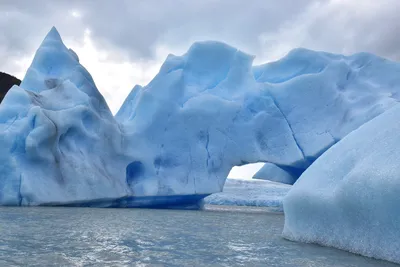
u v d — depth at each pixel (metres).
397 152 4.15
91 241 4.99
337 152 5.48
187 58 16.80
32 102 13.53
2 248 4.27
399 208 3.72
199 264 3.79
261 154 15.68
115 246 4.68
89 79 15.54
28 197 12.20
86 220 7.93
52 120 13.13
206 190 15.12
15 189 12.23
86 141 14.11
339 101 16.06
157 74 16.05
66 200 12.84
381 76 16.67
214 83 16.80
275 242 5.40
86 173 13.50
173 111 15.50
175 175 15.20
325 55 17.17
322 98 16.22
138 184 15.14
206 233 6.45
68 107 14.17
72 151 13.72
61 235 5.45
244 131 15.81
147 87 16.62
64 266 3.49
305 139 15.83
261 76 17.78
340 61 16.64
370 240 4.22
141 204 15.34
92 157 14.09
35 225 6.58
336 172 5.09
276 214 14.30
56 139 13.16
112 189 13.97
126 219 8.69
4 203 12.12
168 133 15.49
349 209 4.47
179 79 15.78
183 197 15.57
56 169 13.02
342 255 4.30
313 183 5.39
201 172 15.30
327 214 4.92
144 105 15.73
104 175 13.96
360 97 16.05
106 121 14.77
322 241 5.07
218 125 15.65
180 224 8.01
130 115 17.61
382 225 4.00
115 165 14.70
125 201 14.88
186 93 16.11
